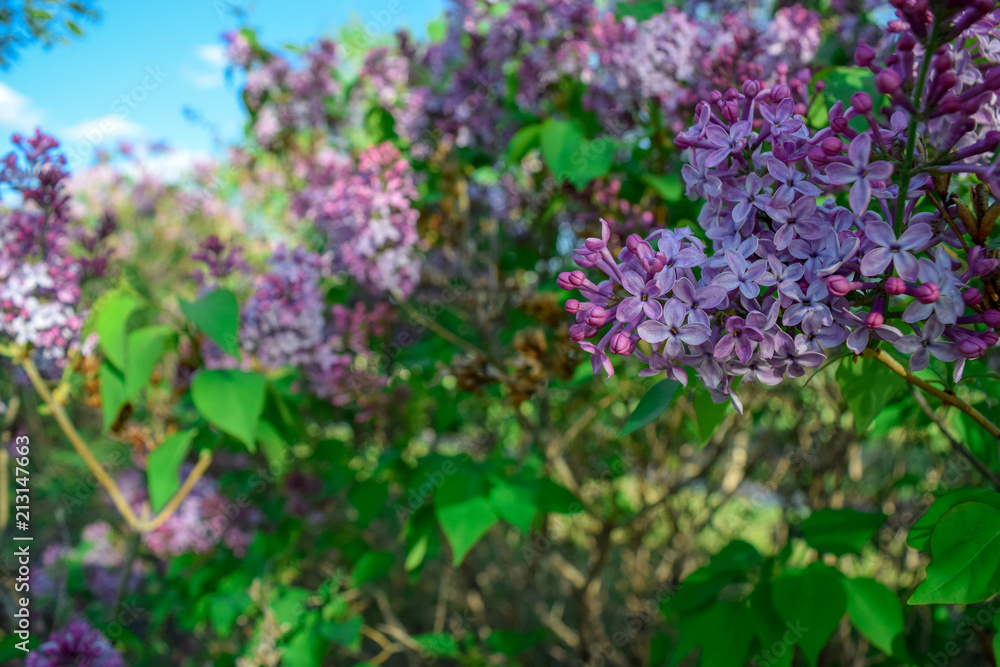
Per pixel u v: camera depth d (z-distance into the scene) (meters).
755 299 1.02
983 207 0.99
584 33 2.78
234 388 2.00
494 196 3.26
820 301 1.00
